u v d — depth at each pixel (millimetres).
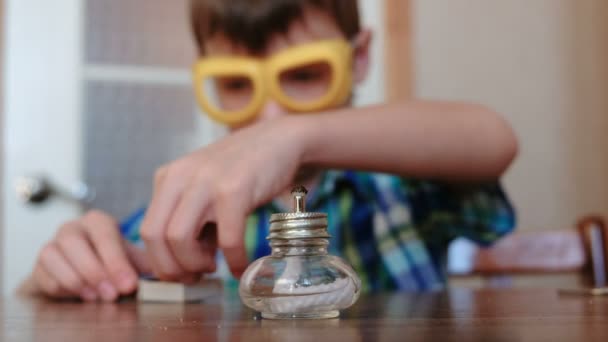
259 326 506
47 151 2098
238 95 1279
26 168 2084
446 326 484
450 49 2229
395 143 846
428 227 1401
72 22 2135
